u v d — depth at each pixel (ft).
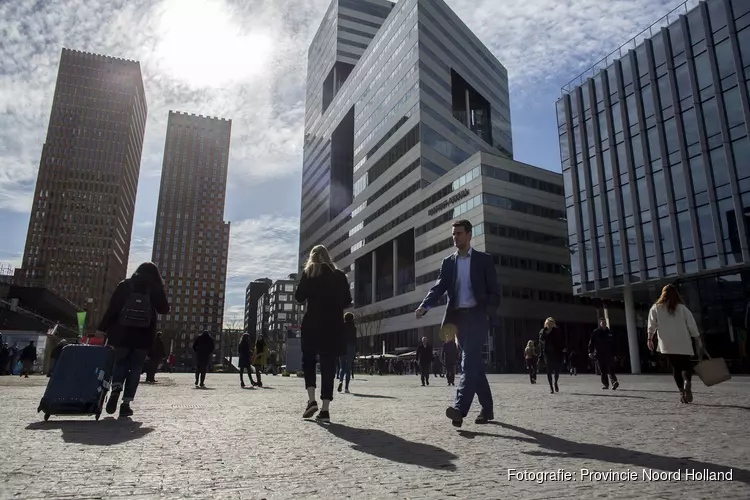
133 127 500.74
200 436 13.79
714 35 103.86
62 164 459.32
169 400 27.53
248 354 51.03
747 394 34.12
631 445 12.69
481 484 8.59
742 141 96.63
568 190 135.74
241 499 7.53
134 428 15.31
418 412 21.56
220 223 599.57
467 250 17.43
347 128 302.04
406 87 217.36
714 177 100.68
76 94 480.23
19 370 88.74
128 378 19.63
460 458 10.89
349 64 314.76
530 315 173.99
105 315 19.71
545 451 11.79
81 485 8.18
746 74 97.25
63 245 440.45
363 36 320.70
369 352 237.45
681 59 109.60
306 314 18.40
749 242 93.30
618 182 121.39
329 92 330.34
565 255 189.16
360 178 259.39
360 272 254.88
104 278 442.91
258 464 10.11
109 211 459.32
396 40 231.30
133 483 8.38
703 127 103.81
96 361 17.52
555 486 8.49
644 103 117.08
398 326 212.43
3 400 25.27
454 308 17.01
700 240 101.71
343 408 23.65
